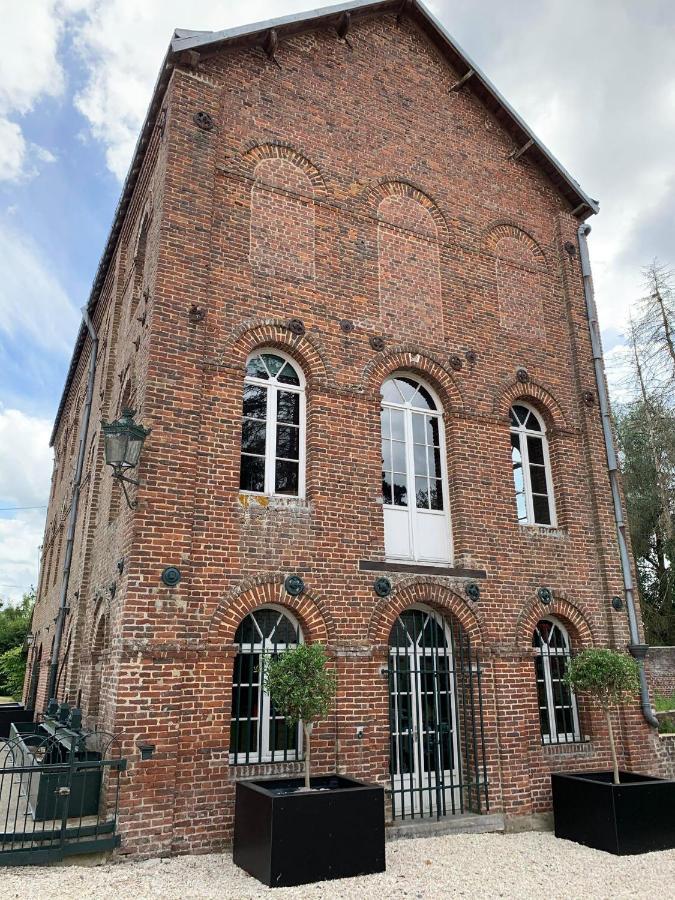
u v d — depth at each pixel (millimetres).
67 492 19469
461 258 11992
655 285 24594
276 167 10281
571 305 13164
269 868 6328
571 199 13906
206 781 7477
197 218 9156
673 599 23578
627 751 10977
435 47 12969
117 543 8820
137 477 7906
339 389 9828
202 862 7000
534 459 12141
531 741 10039
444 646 10102
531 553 11078
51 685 13555
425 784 9398
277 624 8781
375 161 11422
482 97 13188
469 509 10609
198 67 9867
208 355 8875
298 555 8820
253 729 8234
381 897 6211
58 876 6367
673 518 24062
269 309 9570
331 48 11562
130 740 7102
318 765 8289
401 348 10680
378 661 9047
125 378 11195
